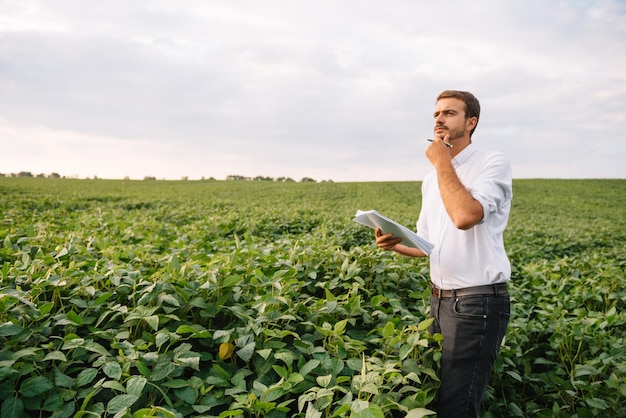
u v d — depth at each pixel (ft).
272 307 10.59
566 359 13.07
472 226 8.18
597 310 17.89
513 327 13.75
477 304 8.60
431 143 8.75
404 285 15.70
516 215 81.61
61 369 8.28
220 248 20.75
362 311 11.75
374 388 7.73
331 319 11.27
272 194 115.75
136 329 9.59
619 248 34.45
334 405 8.39
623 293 17.17
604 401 10.61
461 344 8.72
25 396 7.54
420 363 9.90
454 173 8.39
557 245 35.53
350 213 52.60
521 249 31.55
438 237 9.38
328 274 14.73
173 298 9.93
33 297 10.16
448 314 8.98
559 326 13.39
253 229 31.78
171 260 11.55
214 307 10.44
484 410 11.62
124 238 21.84
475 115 9.42
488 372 8.79
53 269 11.75
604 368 11.71
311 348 9.62
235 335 9.50
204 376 9.07
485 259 8.68
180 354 8.64
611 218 85.20
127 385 7.48
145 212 47.65
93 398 8.04
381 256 16.55
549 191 141.08
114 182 158.10
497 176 8.72
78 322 9.28
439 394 9.15
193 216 43.91
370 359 9.19
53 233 20.68
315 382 8.86
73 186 120.06
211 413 8.50
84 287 10.62
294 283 12.60
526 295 18.48
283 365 9.53
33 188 97.55
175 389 8.21
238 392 8.41
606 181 172.65
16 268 11.94
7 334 8.04
